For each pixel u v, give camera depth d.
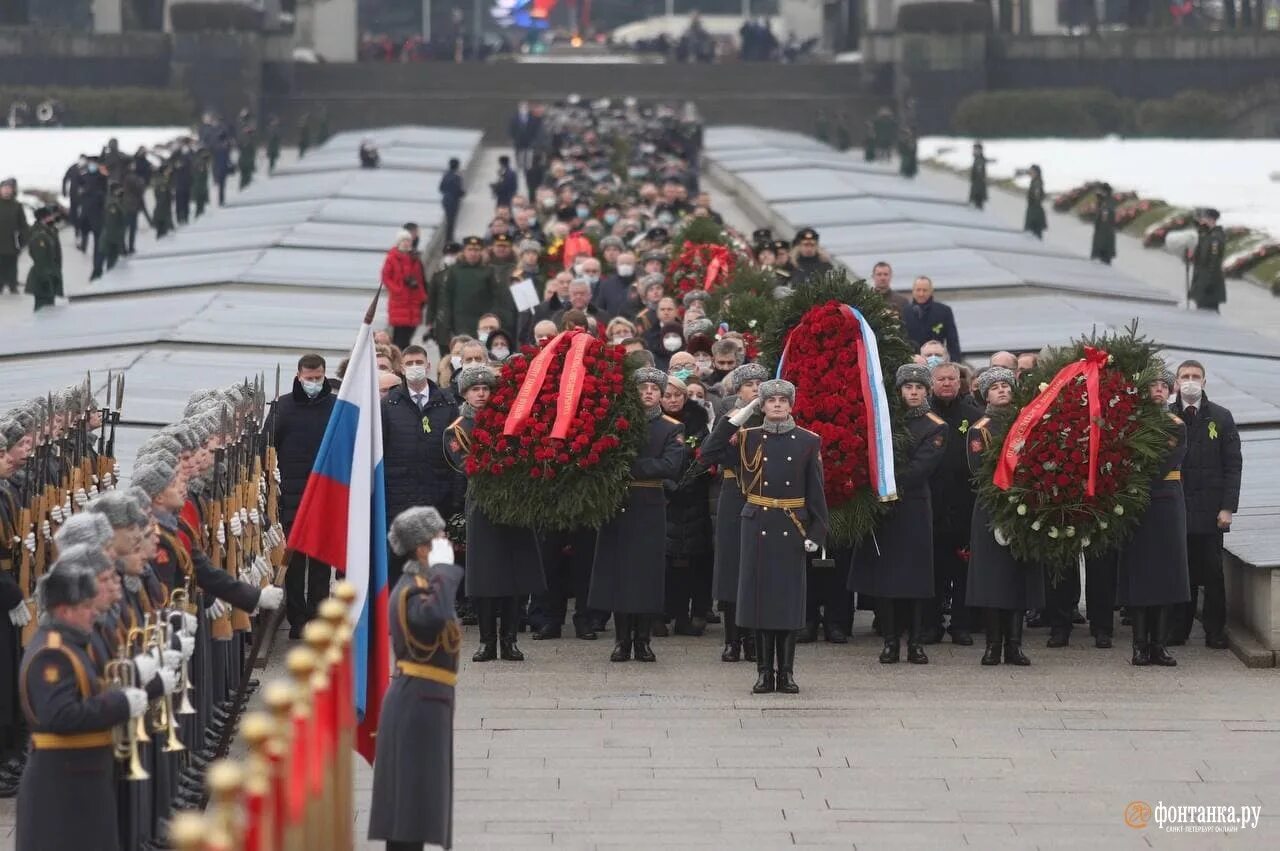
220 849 18.70
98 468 40.00
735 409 45.19
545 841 32.56
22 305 105.31
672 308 64.12
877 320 47.53
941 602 49.47
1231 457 47.12
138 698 27.41
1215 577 47.34
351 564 34.47
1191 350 75.88
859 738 39.09
